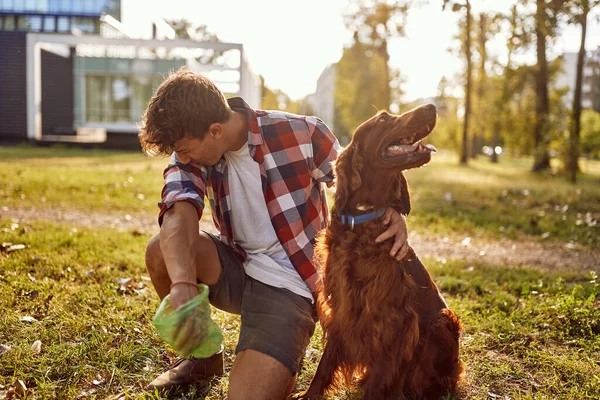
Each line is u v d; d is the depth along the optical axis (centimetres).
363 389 262
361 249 230
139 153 2170
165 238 215
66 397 244
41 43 2477
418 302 254
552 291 418
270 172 241
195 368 262
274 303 232
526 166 2633
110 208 738
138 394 247
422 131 226
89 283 389
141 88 2628
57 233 530
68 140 2583
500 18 1477
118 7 3444
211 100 216
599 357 303
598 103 2747
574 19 1292
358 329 232
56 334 297
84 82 2580
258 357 217
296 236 245
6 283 372
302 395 244
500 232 687
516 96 2278
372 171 232
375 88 3428
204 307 192
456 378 264
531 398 254
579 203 945
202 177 237
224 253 246
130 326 313
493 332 332
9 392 242
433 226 702
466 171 1883
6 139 2467
